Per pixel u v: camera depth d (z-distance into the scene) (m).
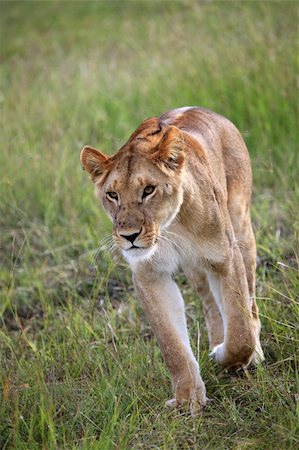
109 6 27.53
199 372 8.48
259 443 7.50
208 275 8.80
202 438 7.74
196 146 8.71
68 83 19.06
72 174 14.05
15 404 8.27
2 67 22.83
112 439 7.72
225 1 19.66
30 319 11.04
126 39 22.23
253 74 15.11
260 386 8.29
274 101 14.37
